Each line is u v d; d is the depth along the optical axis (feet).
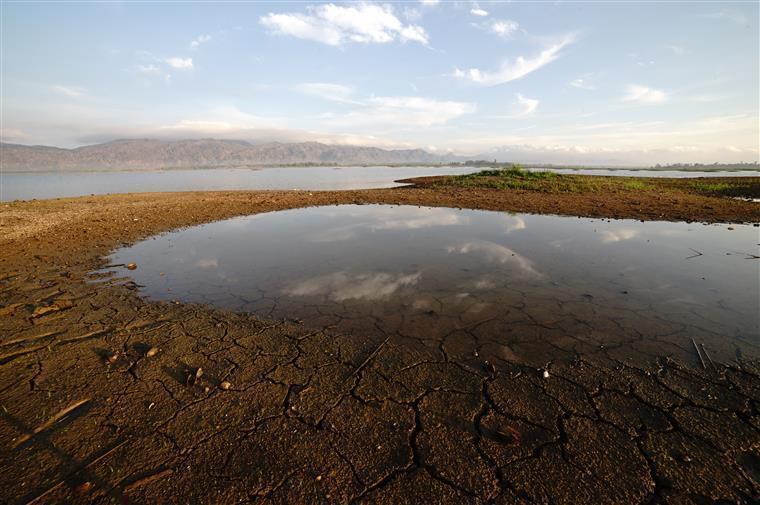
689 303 13.21
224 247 22.98
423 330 11.41
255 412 7.73
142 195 54.60
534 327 11.51
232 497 5.78
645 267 17.72
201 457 6.57
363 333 11.27
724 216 32.07
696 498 5.61
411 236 25.75
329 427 7.27
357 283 15.94
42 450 6.75
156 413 7.73
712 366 9.12
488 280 16.14
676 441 6.77
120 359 9.83
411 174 157.69
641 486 5.85
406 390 8.42
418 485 5.96
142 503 5.69
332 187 82.12
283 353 10.12
